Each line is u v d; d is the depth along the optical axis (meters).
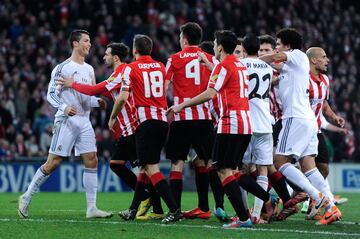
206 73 29.78
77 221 28.91
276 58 29.05
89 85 30.09
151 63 29.02
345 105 71.19
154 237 24.39
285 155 29.31
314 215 29.83
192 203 42.25
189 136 29.70
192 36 29.88
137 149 28.58
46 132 60.84
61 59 67.06
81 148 30.58
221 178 27.17
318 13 86.75
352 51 82.81
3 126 61.28
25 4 74.50
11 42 69.62
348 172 61.50
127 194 53.16
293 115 29.23
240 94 27.02
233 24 77.94
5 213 33.19
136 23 72.12
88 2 74.44
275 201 30.17
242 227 27.02
